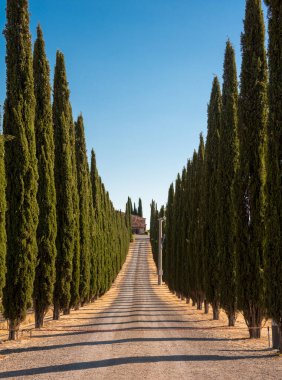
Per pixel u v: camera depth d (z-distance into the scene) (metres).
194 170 42.34
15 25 19.39
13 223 18.09
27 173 18.56
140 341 16.59
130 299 50.34
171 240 60.00
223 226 23.23
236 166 23.33
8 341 17.06
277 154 14.31
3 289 17.83
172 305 41.00
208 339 17.25
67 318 27.70
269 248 14.38
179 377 10.43
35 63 22.83
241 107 18.58
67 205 26.20
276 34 14.70
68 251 26.06
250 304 17.80
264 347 15.16
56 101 26.91
